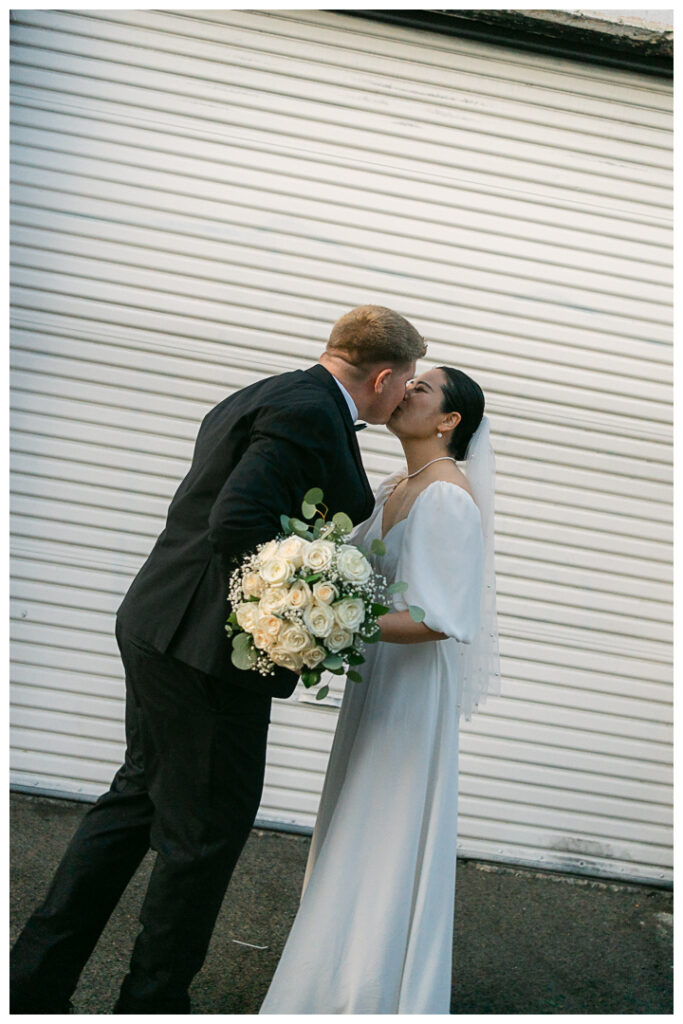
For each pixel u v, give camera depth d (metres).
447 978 2.39
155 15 3.40
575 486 3.64
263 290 3.50
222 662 2.16
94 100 3.42
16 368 3.47
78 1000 2.50
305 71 3.45
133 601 2.28
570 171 3.55
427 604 2.23
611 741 3.72
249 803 2.29
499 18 3.33
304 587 1.99
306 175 3.48
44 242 3.44
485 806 3.71
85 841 2.31
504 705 3.69
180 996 2.23
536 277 3.57
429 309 3.55
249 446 2.15
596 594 3.68
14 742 3.57
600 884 3.69
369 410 2.33
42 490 3.52
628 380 3.62
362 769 2.38
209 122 3.45
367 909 2.31
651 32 3.36
